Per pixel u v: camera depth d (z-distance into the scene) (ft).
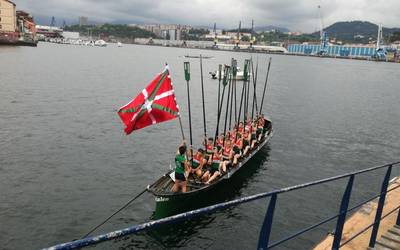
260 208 62.23
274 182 76.33
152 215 58.34
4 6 527.40
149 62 458.50
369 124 150.10
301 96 226.79
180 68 392.88
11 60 339.57
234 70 91.09
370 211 34.76
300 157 96.37
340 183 76.23
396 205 36.83
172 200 53.78
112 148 92.63
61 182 69.15
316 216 60.80
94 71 299.99
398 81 378.94
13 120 114.01
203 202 61.67
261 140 93.40
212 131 118.73
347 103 208.33
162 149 94.89
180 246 50.14
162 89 51.29
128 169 78.59
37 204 59.57
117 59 484.33
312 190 71.56
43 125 110.42
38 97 157.38
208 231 54.19
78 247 9.67
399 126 149.89
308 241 52.70
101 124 116.67
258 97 209.77
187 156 60.13
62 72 272.51
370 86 316.19
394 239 28.94
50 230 52.34
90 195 64.28
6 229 51.65
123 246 49.19
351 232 30.25
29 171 73.41
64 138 98.32
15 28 554.05
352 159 98.37
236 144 76.64
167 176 59.72
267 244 16.79
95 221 55.57
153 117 51.57
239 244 51.57
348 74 439.63
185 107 162.91
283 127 134.41
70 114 128.36
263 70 428.97
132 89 206.49
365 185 76.43
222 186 67.72
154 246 49.70
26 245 48.44
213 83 269.03
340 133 129.80
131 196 64.95
